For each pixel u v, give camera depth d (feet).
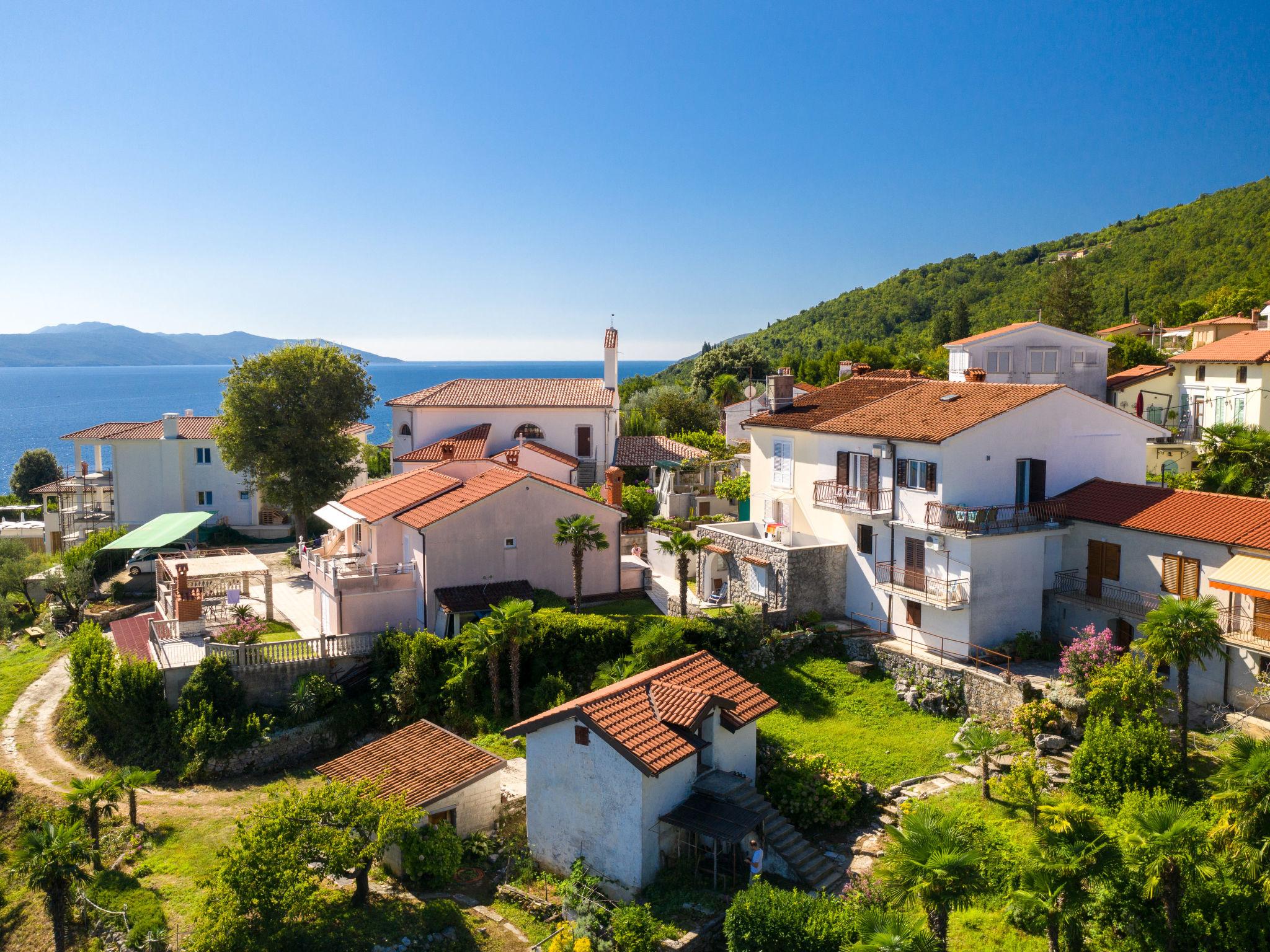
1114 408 116.98
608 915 69.41
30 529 228.84
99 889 79.15
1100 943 61.41
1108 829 65.21
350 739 111.04
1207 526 95.91
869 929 56.39
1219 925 57.36
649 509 176.65
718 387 323.57
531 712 107.04
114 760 107.65
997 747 88.07
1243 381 167.94
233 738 105.50
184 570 125.70
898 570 113.29
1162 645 76.33
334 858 70.54
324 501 194.08
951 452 105.60
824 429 123.95
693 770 78.84
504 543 128.47
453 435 208.54
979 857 55.42
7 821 97.86
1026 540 107.96
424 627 124.16
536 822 81.25
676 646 105.91
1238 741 61.36
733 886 72.84
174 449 216.74
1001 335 175.11
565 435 208.85
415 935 70.38
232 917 66.08
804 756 89.35
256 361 190.29
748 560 126.52
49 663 141.38
